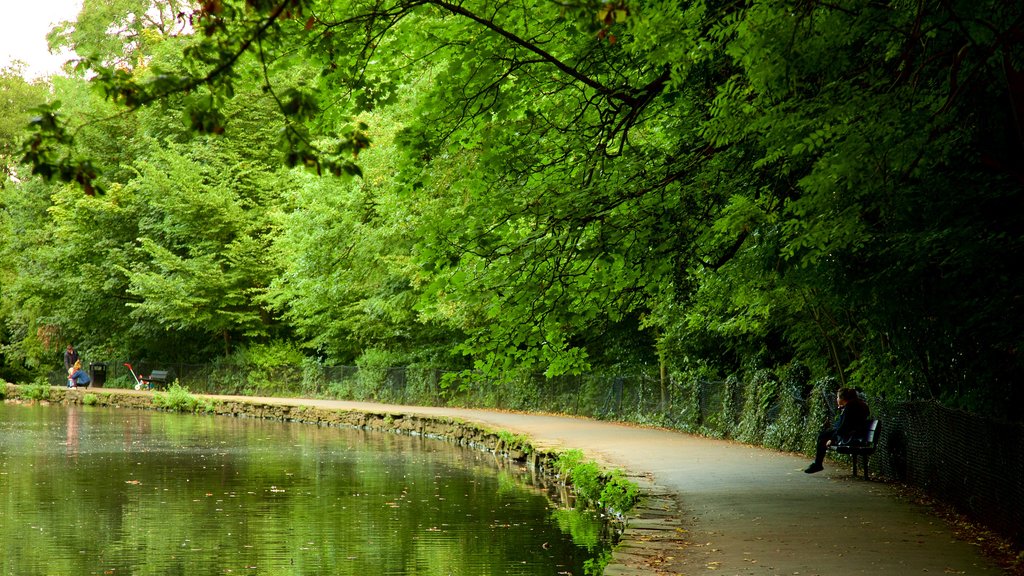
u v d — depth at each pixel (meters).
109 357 51.16
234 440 28.08
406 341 39.31
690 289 14.58
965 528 10.41
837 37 8.70
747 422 21.89
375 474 20.20
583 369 13.95
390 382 39.25
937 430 12.59
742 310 19.66
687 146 12.90
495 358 13.19
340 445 26.86
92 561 11.88
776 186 11.56
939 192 9.56
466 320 28.95
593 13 5.57
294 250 36.19
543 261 11.91
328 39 10.32
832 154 8.77
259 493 17.36
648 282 12.68
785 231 10.81
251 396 44.22
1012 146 9.62
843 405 15.41
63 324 51.12
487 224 12.25
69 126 5.88
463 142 12.95
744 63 9.11
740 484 14.28
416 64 12.52
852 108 8.39
